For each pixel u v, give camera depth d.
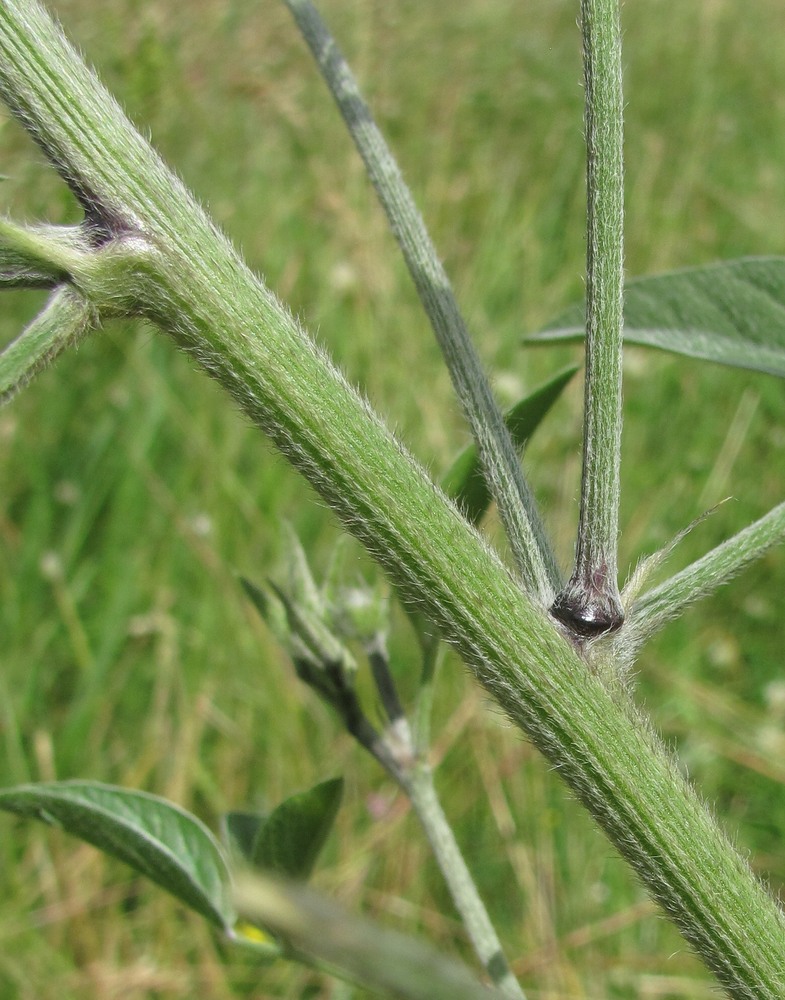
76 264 0.06
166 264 0.06
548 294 0.34
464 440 0.29
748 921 0.07
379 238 0.34
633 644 0.07
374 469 0.07
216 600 0.26
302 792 0.09
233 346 0.07
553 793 0.22
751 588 0.26
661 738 0.07
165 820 0.09
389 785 0.23
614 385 0.07
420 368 0.31
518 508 0.07
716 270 0.10
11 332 0.29
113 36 0.30
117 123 0.06
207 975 0.21
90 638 0.26
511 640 0.07
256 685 0.25
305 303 0.33
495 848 0.22
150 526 0.28
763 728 0.24
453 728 0.23
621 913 0.21
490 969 0.09
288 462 0.07
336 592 0.10
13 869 0.23
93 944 0.22
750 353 0.09
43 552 0.27
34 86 0.06
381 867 0.23
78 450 0.29
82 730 0.25
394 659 0.24
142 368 0.30
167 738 0.25
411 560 0.07
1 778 0.24
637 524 0.28
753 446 0.29
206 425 0.29
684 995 0.20
